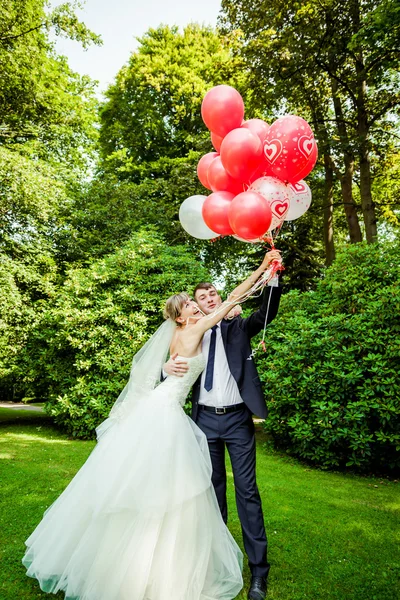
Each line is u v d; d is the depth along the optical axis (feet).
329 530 9.66
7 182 27.96
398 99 31.81
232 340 8.34
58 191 31.71
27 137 36.83
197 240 41.63
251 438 7.87
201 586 6.30
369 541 9.11
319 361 16.80
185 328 8.29
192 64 49.11
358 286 18.38
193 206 9.37
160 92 49.73
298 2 30.09
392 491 13.42
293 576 7.50
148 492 6.46
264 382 18.81
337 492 12.88
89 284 23.17
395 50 25.89
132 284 23.63
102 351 21.72
